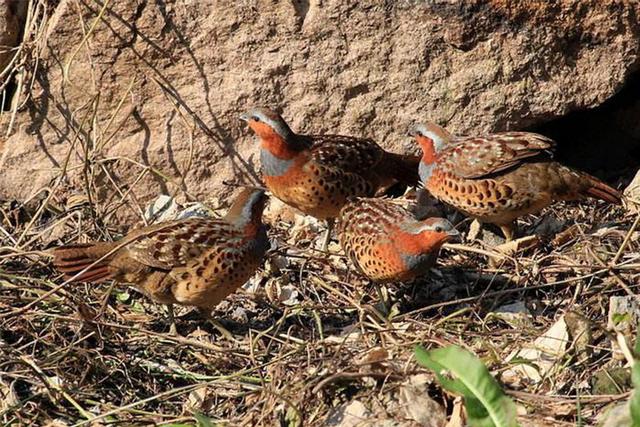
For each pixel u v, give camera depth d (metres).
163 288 11.05
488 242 12.97
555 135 14.40
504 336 10.90
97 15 12.92
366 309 11.18
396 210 11.54
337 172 12.47
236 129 13.38
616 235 12.50
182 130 13.33
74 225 13.05
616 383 9.77
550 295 11.81
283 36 13.08
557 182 12.16
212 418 10.29
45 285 11.87
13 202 13.36
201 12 12.98
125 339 11.33
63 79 13.13
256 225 11.24
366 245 11.38
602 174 14.40
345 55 13.17
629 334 10.47
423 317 11.66
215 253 10.95
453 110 13.36
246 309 11.98
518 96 13.32
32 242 12.60
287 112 13.33
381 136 13.46
